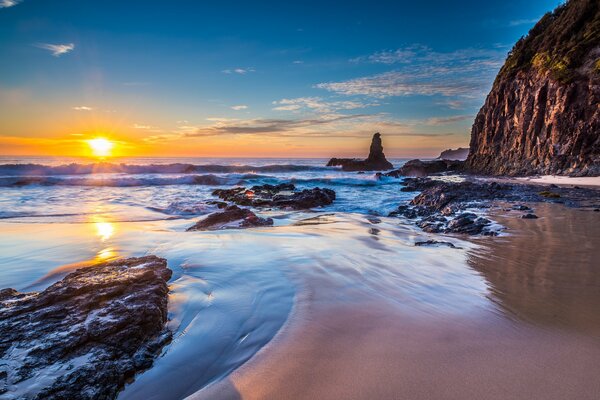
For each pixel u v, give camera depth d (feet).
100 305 14.14
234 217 39.55
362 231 33.04
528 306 14.56
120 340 11.94
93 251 25.75
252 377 10.21
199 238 29.60
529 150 121.70
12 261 23.26
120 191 80.02
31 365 10.48
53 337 11.80
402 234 31.35
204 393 9.65
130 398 9.87
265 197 65.62
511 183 89.51
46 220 42.22
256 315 14.43
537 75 122.62
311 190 65.31
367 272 19.65
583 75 103.45
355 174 149.38
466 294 16.11
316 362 10.80
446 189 66.13
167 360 11.52
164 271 19.17
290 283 18.03
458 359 10.66
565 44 118.01
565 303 14.84
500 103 145.38
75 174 110.93
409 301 15.43
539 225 33.14
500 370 10.01
